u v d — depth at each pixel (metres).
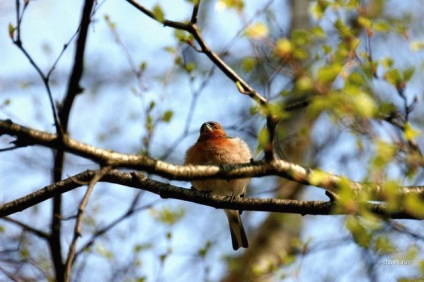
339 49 9.46
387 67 9.76
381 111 9.30
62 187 9.13
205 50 9.11
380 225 8.99
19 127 8.34
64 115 9.66
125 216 12.32
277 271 12.95
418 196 9.41
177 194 9.77
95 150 8.62
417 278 9.72
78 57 9.37
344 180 7.95
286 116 8.62
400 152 8.73
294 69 9.32
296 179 9.55
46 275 11.93
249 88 9.05
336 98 7.61
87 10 9.12
